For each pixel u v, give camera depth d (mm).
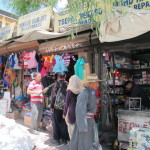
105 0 3455
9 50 6855
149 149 3002
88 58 4637
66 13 5258
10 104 6871
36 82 5047
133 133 3195
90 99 2883
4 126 3611
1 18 11289
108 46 4332
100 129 4465
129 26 3096
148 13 2902
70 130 3592
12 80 7340
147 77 5781
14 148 3305
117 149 3703
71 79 3627
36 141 4336
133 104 4160
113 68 4883
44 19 5934
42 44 5406
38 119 5086
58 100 4152
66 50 4957
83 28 4141
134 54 5977
